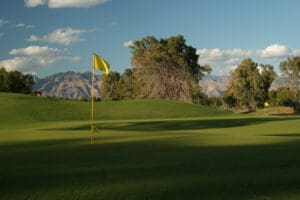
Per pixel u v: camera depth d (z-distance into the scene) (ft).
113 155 30.30
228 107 360.28
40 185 19.88
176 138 44.62
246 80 347.97
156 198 17.81
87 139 43.80
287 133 68.08
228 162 27.04
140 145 37.65
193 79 302.86
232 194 18.47
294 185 20.20
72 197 17.87
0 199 17.54
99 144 38.63
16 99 153.58
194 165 25.80
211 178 21.71
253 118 122.52
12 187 19.49
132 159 28.30
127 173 22.90
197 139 43.45
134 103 164.86
